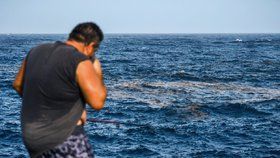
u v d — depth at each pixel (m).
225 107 21.11
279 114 19.91
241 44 120.44
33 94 3.40
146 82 30.84
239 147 13.94
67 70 3.32
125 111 19.98
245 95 25.72
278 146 14.05
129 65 46.16
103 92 3.37
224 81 32.31
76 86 3.35
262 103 22.77
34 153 3.44
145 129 16.02
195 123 17.58
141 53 72.44
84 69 3.32
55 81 3.33
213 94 25.88
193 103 22.22
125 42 141.88
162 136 15.20
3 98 23.62
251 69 42.50
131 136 15.05
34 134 3.37
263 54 70.25
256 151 13.47
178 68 42.81
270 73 38.66
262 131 16.22
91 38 3.53
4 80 31.69
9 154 12.58
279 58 60.00
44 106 3.38
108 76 34.44
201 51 80.31
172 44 120.56
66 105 3.38
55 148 3.37
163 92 26.31
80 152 3.42
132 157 12.75
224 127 16.86
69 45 3.48
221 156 12.95
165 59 57.06
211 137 15.23
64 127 3.38
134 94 25.38
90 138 14.70
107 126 16.45
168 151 13.40
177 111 19.94
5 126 16.23
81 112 3.44
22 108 3.49
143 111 20.00
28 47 93.50
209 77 34.34
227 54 70.06
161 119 18.28
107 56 62.78
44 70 3.36
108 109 20.36
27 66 3.51
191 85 29.72
